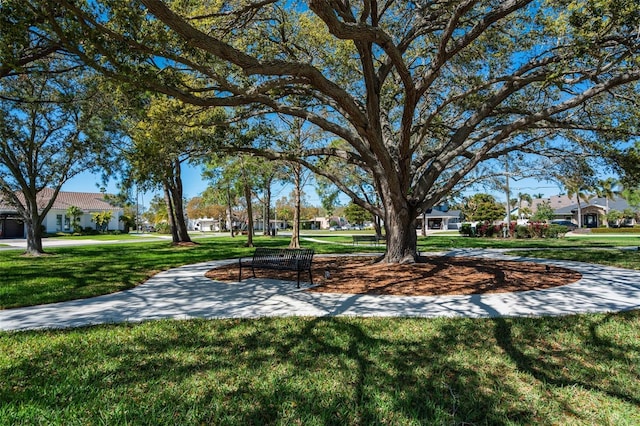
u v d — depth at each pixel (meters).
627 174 10.66
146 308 6.76
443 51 7.75
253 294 7.93
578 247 20.06
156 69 7.14
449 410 3.06
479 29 7.33
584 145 11.30
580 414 3.02
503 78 9.19
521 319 5.58
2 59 5.69
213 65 8.74
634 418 2.96
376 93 10.42
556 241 26.11
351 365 3.94
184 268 12.95
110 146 18.39
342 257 15.77
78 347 4.57
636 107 9.60
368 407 3.08
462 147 11.18
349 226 99.88
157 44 6.29
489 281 8.87
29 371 3.83
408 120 9.51
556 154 12.02
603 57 6.46
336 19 5.37
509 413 3.03
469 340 4.69
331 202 27.80
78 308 6.81
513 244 23.41
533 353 4.27
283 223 90.31
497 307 6.42
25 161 18.39
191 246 24.70
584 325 5.29
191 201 73.38
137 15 5.57
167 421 2.86
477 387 3.46
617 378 3.66
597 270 11.08
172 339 4.84
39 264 14.05
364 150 10.55
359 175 22.20
